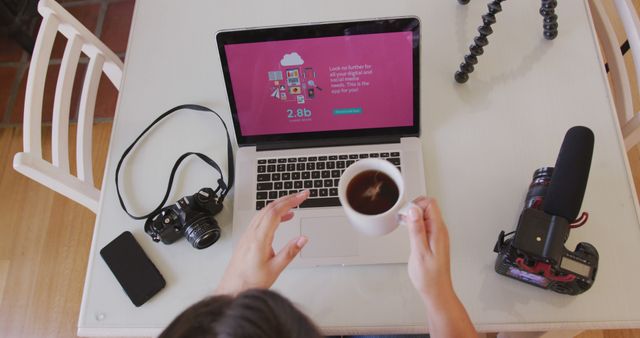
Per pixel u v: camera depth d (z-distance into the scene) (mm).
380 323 826
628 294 809
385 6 1097
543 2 977
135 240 917
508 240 817
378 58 851
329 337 1052
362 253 861
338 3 1115
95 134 1773
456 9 1080
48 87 1844
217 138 1011
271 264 733
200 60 1089
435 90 1010
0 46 1945
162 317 862
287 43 837
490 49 1032
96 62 1118
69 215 1680
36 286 1599
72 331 1543
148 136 1022
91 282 897
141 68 1092
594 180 896
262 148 974
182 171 984
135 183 982
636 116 1015
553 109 967
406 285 848
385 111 924
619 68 1081
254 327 437
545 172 843
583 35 1022
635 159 1576
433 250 693
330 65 862
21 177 1738
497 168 932
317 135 957
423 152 958
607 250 843
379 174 729
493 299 827
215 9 1142
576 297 814
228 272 752
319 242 875
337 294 851
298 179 936
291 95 902
